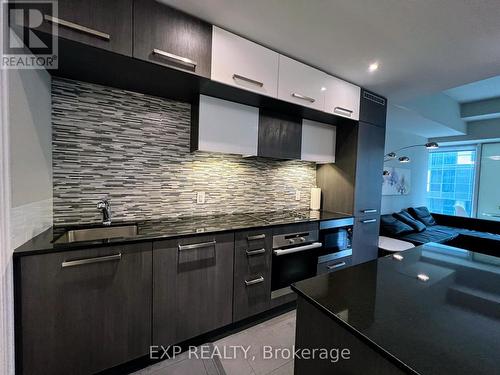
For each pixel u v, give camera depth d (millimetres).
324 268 2455
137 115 1921
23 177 1188
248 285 1931
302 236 2258
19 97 1139
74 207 1708
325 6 1438
